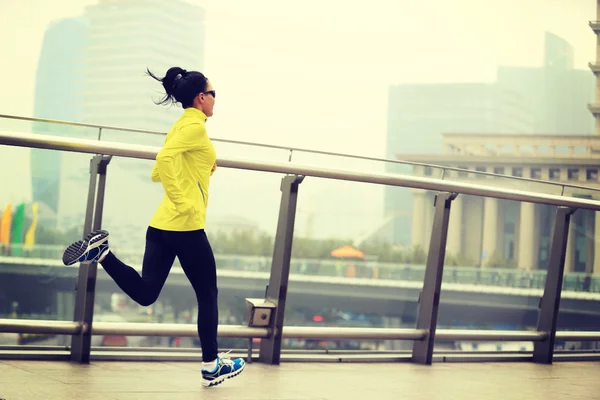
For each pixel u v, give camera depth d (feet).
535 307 20.08
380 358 17.40
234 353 15.93
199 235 11.72
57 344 13.93
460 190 17.51
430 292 17.66
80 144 13.20
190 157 11.62
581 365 19.83
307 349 16.75
